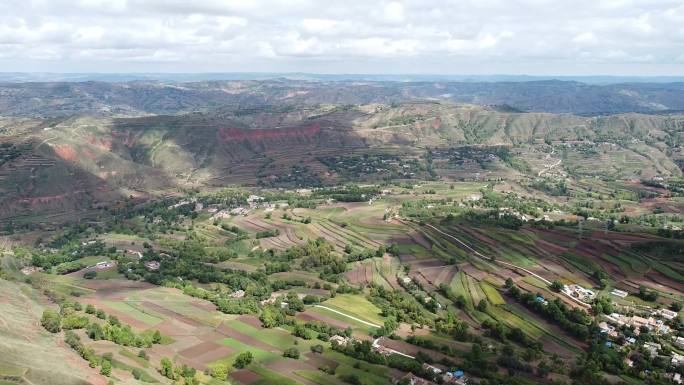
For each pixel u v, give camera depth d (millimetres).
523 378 158250
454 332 191625
